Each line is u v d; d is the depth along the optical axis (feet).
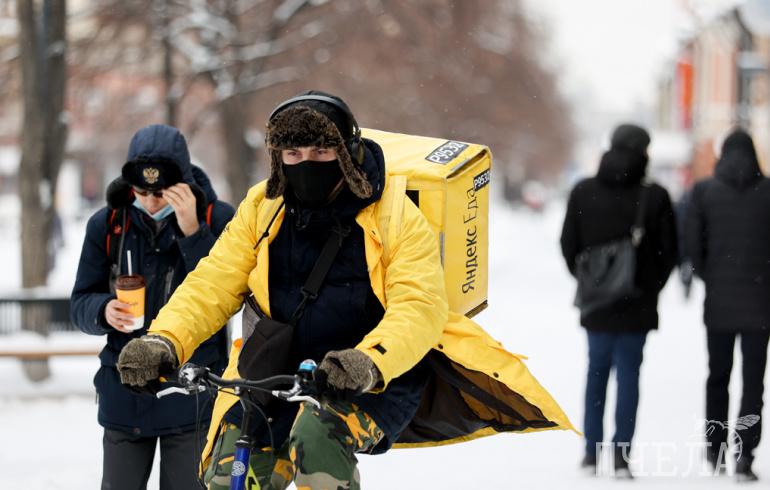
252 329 41.42
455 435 44.39
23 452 79.61
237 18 192.44
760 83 463.83
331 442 37.17
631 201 71.97
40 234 110.52
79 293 48.57
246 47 193.06
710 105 539.29
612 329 71.77
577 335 150.00
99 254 48.57
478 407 43.73
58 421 90.89
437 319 38.60
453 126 302.25
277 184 39.70
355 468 38.27
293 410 40.70
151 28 201.16
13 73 192.24
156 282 47.93
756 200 70.49
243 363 39.32
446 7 249.55
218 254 41.42
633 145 71.87
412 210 40.01
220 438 40.24
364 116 268.21
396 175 41.50
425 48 247.70
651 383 108.88
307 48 221.05
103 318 46.70
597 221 72.33
